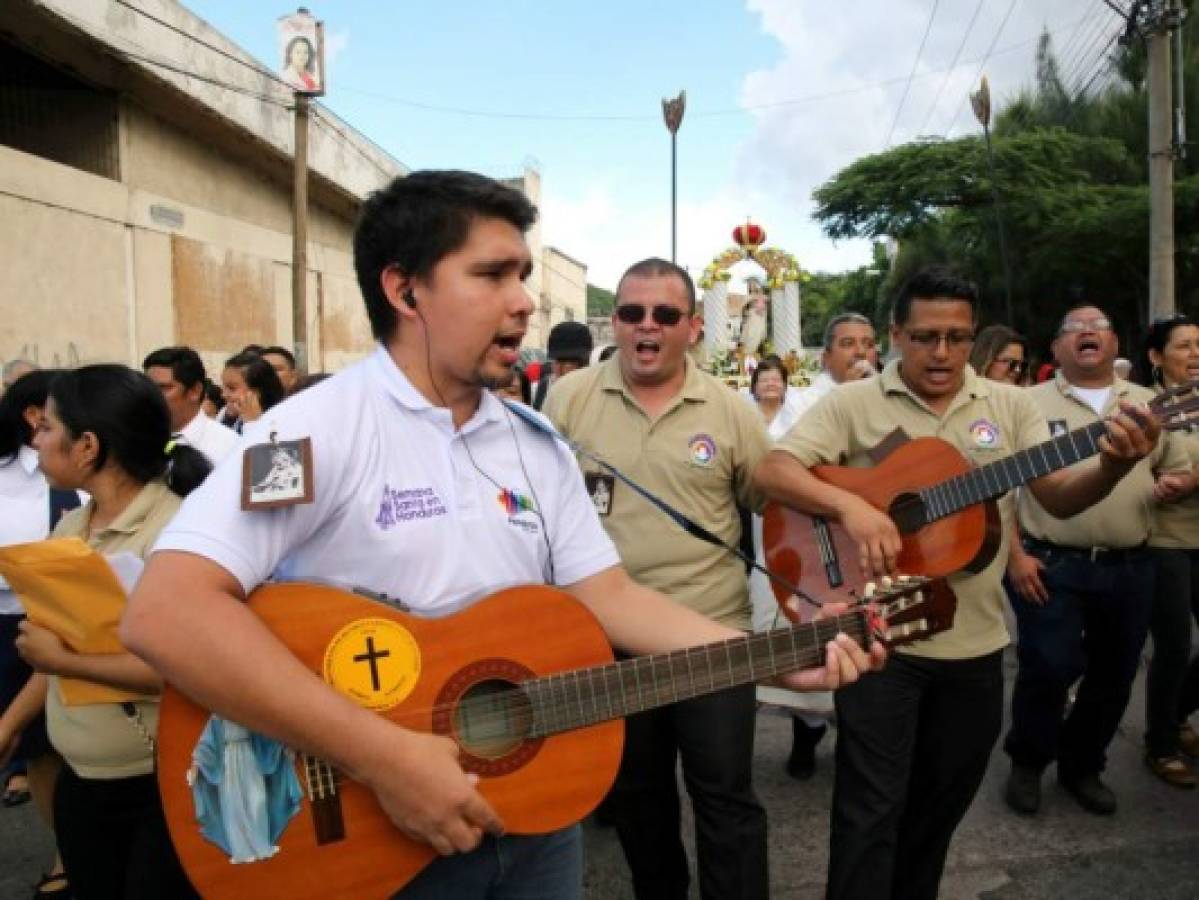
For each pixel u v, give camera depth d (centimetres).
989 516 278
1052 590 359
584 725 176
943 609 200
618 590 193
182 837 154
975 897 313
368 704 158
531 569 178
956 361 286
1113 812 365
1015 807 368
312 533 155
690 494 298
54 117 1255
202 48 1356
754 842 266
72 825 229
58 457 238
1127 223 2016
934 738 279
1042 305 2314
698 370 315
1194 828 354
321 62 1457
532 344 3925
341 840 157
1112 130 2289
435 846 147
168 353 425
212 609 137
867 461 302
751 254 1070
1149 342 453
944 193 2314
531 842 175
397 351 166
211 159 1517
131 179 1295
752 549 344
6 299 1055
